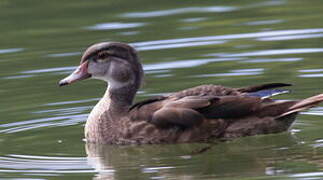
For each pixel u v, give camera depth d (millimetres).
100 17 23594
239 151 14586
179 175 13430
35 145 15141
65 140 15445
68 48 20906
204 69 18688
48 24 23219
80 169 13852
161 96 15492
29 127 16031
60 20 23516
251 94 15117
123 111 15617
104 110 15680
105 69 15922
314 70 18141
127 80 15859
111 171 13727
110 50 15938
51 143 15258
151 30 22031
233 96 15000
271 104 15055
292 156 14078
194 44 20625
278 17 22734
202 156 14406
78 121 16328
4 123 16203
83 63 16109
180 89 17438
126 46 16016
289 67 18469
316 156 13977
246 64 18859
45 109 16922
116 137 15297
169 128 15016
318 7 23609
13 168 13922
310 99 14859
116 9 24328
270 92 15000
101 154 14734
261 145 14906
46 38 21969
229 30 21688
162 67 19000
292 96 16812
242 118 15008
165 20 22984
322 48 19609
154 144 15102
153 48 20438
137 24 22656
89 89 18281
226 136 14977
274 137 15109
